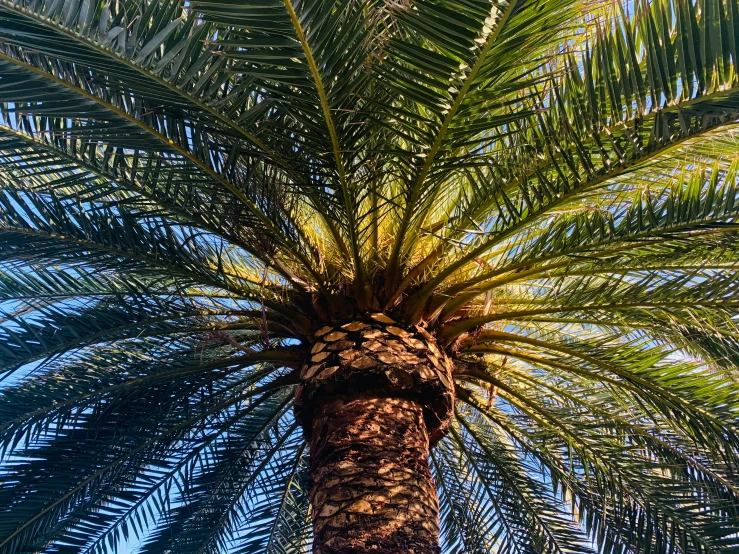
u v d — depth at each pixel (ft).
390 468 12.88
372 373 13.76
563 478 19.36
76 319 15.56
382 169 15.17
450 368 15.31
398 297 15.02
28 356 15.34
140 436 17.48
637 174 14.33
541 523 19.76
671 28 11.59
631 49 11.44
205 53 10.18
